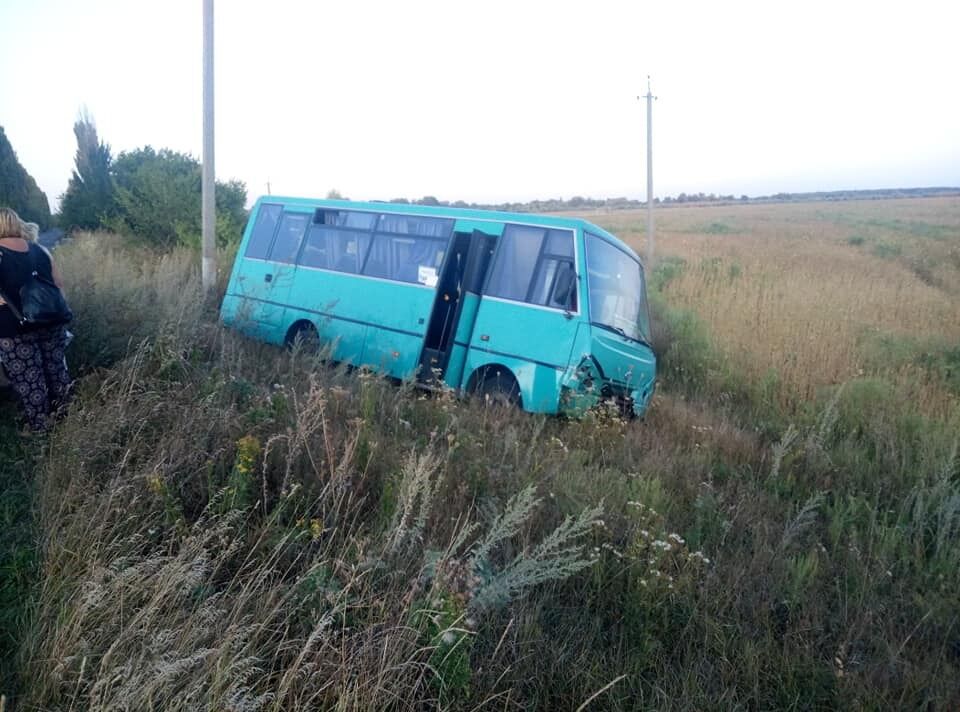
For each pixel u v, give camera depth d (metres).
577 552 4.54
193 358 6.63
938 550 5.98
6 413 5.60
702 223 55.34
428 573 3.90
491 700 3.54
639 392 8.96
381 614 3.59
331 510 4.50
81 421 4.85
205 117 12.27
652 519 5.62
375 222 10.07
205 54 12.11
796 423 10.15
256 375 7.30
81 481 4.25
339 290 10.16
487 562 4.36
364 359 9.71
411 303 9.39
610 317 8.77
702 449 8.23
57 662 2.97
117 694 2.70
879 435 9.17
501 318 8.71
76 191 20.23
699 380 12.38
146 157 20.27
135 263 13.21
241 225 19.39
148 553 3.93
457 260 9.38
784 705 4.00
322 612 3.58
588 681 3.76
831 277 23.14
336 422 6.02
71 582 3.47
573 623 4.32
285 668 3.31
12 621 3.35
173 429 4.92
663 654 4.21
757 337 13.73
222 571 3.95
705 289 19.25
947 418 10.23
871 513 6.66
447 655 3.38
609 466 6.90
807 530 6.33
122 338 6.54
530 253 8.74
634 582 4.65
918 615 5.10
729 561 5.29
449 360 8.84
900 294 19.34
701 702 3.83
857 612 4.90
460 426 6.89
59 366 5.45
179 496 4.39
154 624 3.19
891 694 4.12
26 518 4.20
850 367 12.26
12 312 5.02
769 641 4.38
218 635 3.23
